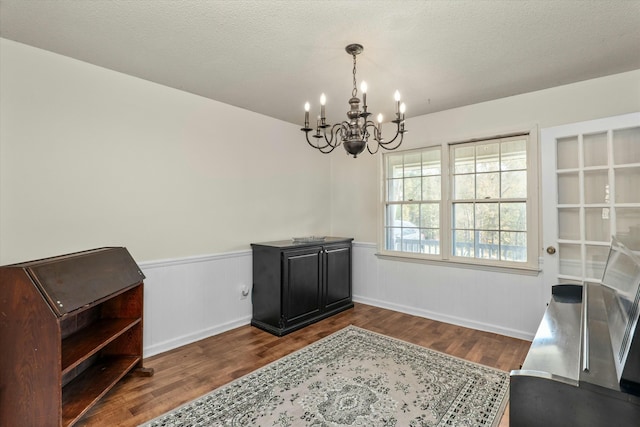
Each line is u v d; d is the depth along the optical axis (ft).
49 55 7.63
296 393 7.25
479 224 11.45
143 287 8.36
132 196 9.03
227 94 10.35
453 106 11.50
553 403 3.35
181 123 10.07
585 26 6.46
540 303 10.02
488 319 11.02
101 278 6.74
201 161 10.57
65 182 7.88
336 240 13.29
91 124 8.29
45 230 7.59
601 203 8.81
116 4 5.82
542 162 9.71
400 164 13.48
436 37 6.88
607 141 8.75
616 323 4.30
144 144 9.26
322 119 6.82
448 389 7.39
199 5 5.82
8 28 6.64
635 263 4.68
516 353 9.27
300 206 14.02
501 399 7.00
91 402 6.18
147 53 7.68
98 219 8.41
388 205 13.84
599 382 3.19
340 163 15.24
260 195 12.40
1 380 5.41
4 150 7.08
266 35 6.84
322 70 8.55
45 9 5.98
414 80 9.20
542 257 9.89
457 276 11.71
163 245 9.66
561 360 4.11
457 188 11.92
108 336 6.99
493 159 11.15
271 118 12.82
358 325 11.68
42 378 5.34
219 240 11.06
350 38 6.93
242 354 9.31
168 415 6.48
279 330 10.79
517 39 6.97
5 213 7.09
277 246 11.00
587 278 9.02
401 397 7.08
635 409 2.99
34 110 7.43
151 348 9.30
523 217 10.57
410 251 13.16
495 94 10.30
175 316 9.87
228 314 11.29
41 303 5.32
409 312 12.95
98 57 7.91
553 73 8.73
